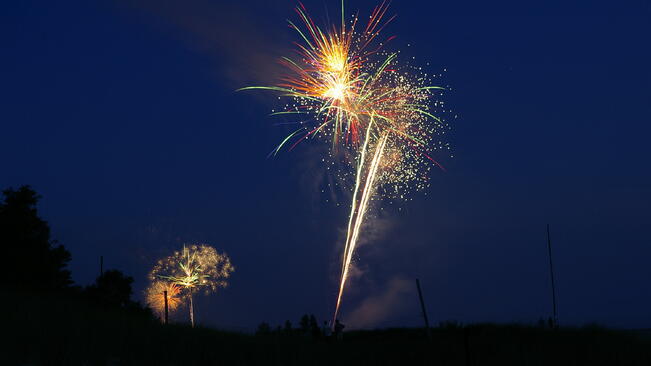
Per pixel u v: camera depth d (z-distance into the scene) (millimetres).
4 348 14945
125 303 35469
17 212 36031
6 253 34812
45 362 14414
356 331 32406
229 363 17688
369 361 21000
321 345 24641
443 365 20234
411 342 25594
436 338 27188
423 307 27719
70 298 33125
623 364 20250
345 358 21328
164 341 19062
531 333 27625
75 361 14820
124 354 16406
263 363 18469
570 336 26688
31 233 36344
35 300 25781
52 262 36062
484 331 28844
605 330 28625
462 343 24594
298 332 29734
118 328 20266
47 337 16547
